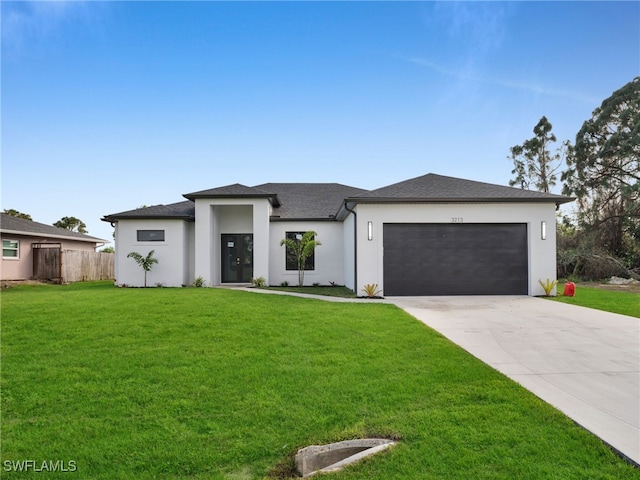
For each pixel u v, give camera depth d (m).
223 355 5.76
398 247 13.62
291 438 3.36
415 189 14.37
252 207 18.59
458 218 13.58
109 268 25.00
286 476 2.87
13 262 21.17
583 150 26.34
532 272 13.49
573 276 22.19
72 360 5.50
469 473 2.77
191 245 17.97
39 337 6.76
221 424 3.60
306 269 18.19
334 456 3.14
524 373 5.12
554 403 4.08
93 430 3.50
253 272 17.14
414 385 4.52
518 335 7.34
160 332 7.14
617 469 2.82
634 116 23.73
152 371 5.04
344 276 17.86
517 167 30.86
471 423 3.56
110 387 4.50
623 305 11.14
